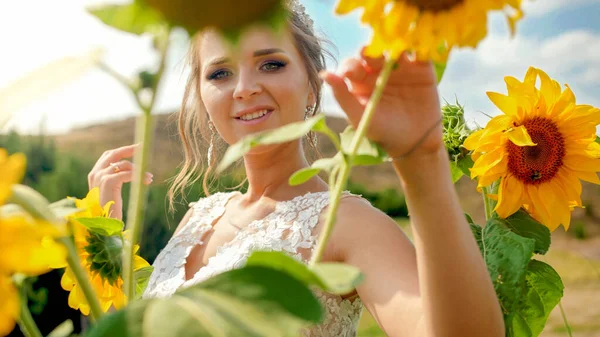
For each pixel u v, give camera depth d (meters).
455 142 1.29
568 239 11.50
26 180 9.27
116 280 1.03
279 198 1.86
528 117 1.21
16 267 0.35
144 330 0.39
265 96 1.71
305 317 0.41
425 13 0.48
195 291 0.42
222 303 0.41
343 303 1.57
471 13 0.47
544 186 1.19
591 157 1.20
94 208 1.08
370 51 0.49
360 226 1.40
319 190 1.88
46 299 4.93
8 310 0.35
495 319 0.79
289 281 0.42
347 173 0.52
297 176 0.56
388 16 0.48
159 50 0.40
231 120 1.77
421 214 0.75
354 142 0.51
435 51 0.48
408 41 0.48
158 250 7.10
